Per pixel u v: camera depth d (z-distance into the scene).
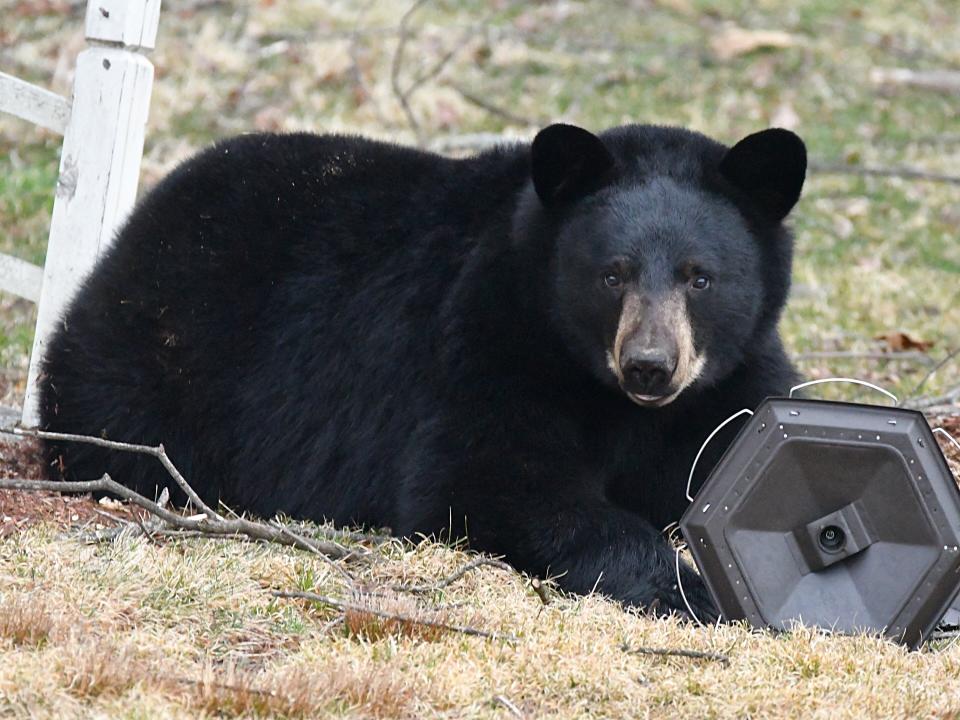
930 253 18.69
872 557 8.02
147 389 10.29
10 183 17.64
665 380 8.32
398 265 9.95
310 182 10.38
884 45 25.05
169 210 10.52
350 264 10.12
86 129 11.90
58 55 20.64
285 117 20.12
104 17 11.87
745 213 9.15
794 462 7.92
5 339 14.30
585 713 6.94
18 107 12.08
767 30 25.19
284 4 23.66
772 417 7.93
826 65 24.09
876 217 19.70
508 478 8.98
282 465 10.14
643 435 9.49
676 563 8.60
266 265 10.25
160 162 18.59
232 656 7.43
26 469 10.84
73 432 10.47
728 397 9.49
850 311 16.69
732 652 7.63
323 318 10.09
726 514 7.93
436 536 9.08
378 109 20.62
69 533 8.91
